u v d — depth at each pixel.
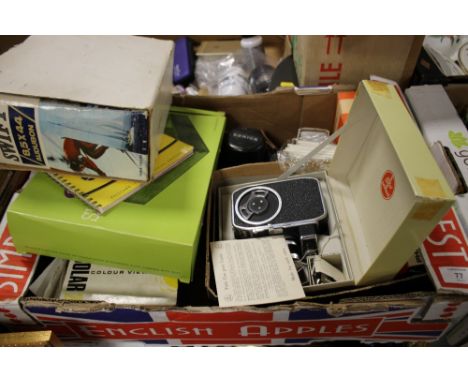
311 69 0.83
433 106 0.79
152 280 0.67
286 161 0.78
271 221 0.67
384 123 0.50
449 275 0.59
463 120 0.89
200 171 0.69
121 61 0.60
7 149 0.59
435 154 0.73
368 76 0.85
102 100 0.53
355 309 0.58
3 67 0.57
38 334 0.62
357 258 0.63
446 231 0.63
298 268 0.65
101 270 0.68
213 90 1.13
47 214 0.60
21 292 0.63
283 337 0.72
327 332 0.69
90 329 0.68
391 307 0.59
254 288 0.60
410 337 0.73
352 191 0.70
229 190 0.78
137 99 0.54
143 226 0.60
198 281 0.73
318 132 0.87
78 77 0.56
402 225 0.47
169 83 0.69
